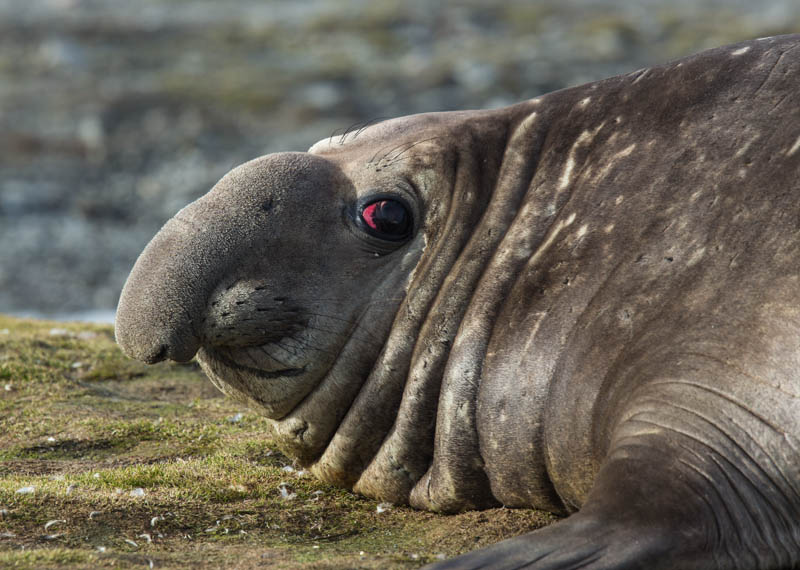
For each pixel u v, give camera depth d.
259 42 132.38
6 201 76.81
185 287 17.23
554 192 16.84
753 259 14.31
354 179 18.02
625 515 13.09
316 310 17.47
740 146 15.34
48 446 21.03
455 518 16.81
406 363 17.19
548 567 12.44
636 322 14.80
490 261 16.80
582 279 15.62
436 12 144.62
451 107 91.88
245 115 96.50
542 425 15.59
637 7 141.88
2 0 168.12
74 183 81.62
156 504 16.84
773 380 13.52
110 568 13.54
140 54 128.12
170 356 17.53
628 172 16.12
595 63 104.62
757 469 13.41
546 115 17.83
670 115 16.31
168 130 93.44
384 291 17.50
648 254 15.19
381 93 100.38
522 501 16.61
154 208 76.44
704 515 13.08
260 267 17.38
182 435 21.94
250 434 22.00
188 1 171.50
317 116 94.62
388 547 15.55
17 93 108.25
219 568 13.89
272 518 16.83
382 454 17.55
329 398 17.75
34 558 13.73
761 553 13.30
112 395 25.23
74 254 67.69
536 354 15.67
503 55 111.88
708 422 13.62
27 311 57.53
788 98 15.45
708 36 114.00
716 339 14.01
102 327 32.34
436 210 17.62
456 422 16.44
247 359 17.89
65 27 144.25
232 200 17.75
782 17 124.81
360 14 145.12
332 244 17.67
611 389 14.71
